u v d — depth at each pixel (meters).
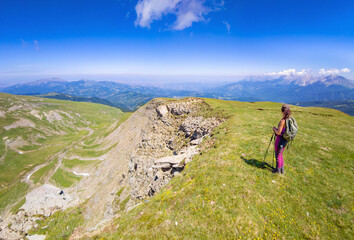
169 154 58.41
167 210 12.59
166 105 80.00
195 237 9.70
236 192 11.73
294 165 14.35
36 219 81.50
